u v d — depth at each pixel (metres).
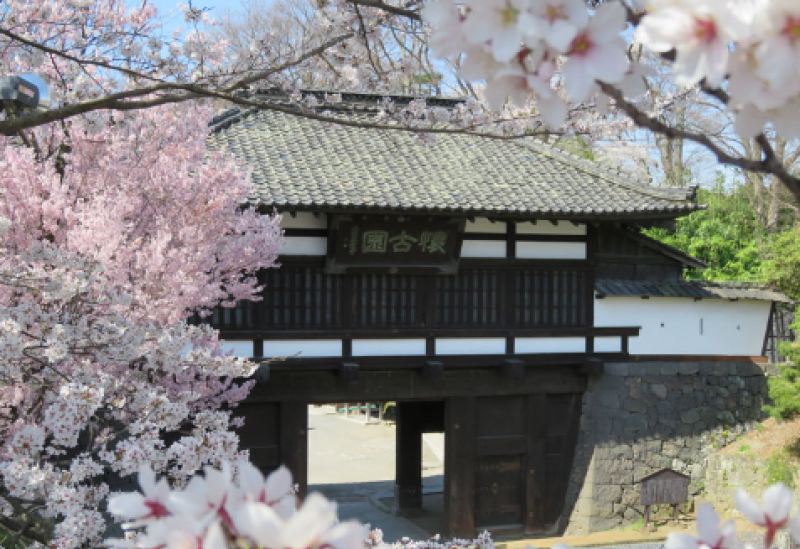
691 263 14.59
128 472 4.75
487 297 13.43
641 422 14.42
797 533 1.42
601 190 14.06
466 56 1.46
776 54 1.22
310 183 12.31
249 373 6.97
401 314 12.93
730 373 15.14
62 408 4.64
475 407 13.70
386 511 17.31
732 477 14.34
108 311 6.10
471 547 5.41
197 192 8.98
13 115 6.11
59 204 7.30
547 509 14.20
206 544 1.12
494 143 15.40
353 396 13.03
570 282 13.95
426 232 12.52
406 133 14.83
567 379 14.20
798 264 14.55
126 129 8.20
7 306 6.54
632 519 14.30
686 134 1.54
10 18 6.08
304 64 6.11
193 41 6.14
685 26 1.24
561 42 1.30
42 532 5.27
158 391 5.61
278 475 1.36
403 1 5.28
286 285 12.30
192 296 8.04
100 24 6.93
